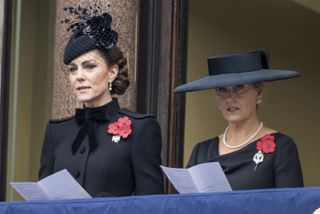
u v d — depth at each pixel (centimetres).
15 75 1814
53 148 946
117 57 935
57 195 823
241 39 2120
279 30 2241
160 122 1582
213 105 1973
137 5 1498
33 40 1881
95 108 923
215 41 2034
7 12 1625
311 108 2292
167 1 1591
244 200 721
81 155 912
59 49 1470
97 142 912
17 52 1816
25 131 1856
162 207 725
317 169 2284
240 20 2119
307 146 2277
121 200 730
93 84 918
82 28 930
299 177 914
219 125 1975
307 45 2305
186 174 830
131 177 904
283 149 923
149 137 909
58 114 1462
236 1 2108
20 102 1858
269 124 2208
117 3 1450
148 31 1569
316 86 2306
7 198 1727
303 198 717
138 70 1556
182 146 1612
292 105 2258
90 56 917
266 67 995
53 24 1850
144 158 900
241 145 951
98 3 1443
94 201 731
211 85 953
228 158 942
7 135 1641
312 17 2300
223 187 834
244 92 949
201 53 1989
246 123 955
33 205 731
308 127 2283
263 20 2195
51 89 1831
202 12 2005
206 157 971
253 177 919
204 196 724
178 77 1602
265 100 2206
